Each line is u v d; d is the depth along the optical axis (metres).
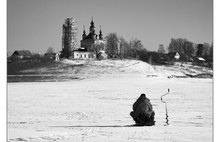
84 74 142.75
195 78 130.25
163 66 171.50
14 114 32.84
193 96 59.53
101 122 25.80
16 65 159.25
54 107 41.84
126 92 71.56
